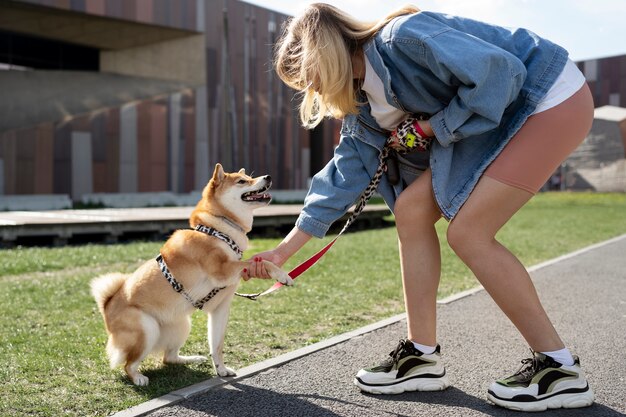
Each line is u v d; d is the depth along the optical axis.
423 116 2.85
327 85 2.77
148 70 24.33
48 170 20.58
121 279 3.43
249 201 3.56
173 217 11.15
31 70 21.91
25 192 20.09
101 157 21.70
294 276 3.28
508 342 4.00
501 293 2.75
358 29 2.82
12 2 19.64
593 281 6.46
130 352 3.17
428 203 2.93
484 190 2.72
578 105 2.68
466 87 2.54
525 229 12.93
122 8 21.78
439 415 2.71
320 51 2.74
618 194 31.11
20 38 23.03
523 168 2.68
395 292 5.91
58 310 4.94
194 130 24.11
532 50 2.71
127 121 22.30
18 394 3.01
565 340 4.04
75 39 23.44
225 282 3.24
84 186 21.31
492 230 2.76
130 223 10.43
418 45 2.60
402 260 3.04
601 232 12.42
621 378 3.21
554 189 35.16
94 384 3.17
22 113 21.11
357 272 7.09
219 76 24.89
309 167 29.14
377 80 2.80
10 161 19.86
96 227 10.05
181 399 2.93
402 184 3.17
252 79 26.12
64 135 20.94
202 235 3.33
